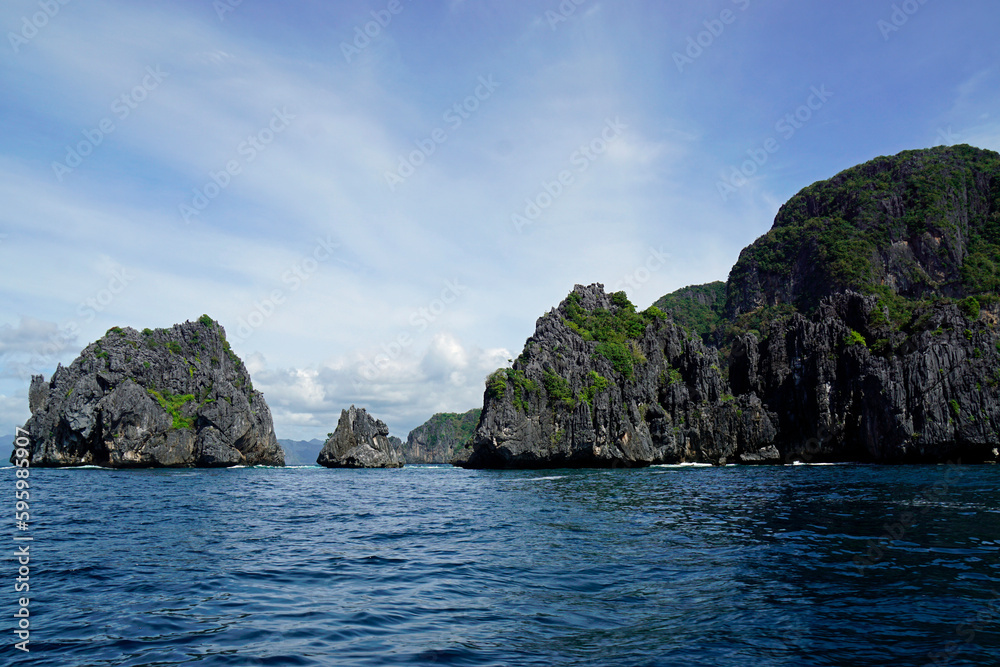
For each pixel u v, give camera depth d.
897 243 166.75
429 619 14.12
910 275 161.00
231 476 89.38
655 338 127.12
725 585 16.84
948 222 162.25
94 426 116.19
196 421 124.38
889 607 14.55
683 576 18.05
